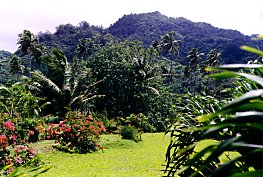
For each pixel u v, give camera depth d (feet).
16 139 36.55
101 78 100.07
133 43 123.54
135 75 100.73
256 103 2.92
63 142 44.19
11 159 32.04
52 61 78.38
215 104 7.14
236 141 2.70
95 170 33.17
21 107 51.16
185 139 6.59
